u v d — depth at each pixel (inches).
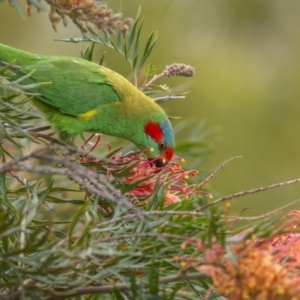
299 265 205.0
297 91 629.0
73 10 231.9
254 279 191.3
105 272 216.1
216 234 206.1
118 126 376.5
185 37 634.8
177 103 600.7
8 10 617.6
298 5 669.3
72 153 319.0
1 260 224.4
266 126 606.2
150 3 631.2
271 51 654.5
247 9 653.3
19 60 344.2
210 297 223.0
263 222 207.2
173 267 224.1
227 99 609.0
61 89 353.1
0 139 259.4
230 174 578.2
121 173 276.7
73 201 274.4
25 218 234.7
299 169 593.0
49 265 212.8
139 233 225.3
